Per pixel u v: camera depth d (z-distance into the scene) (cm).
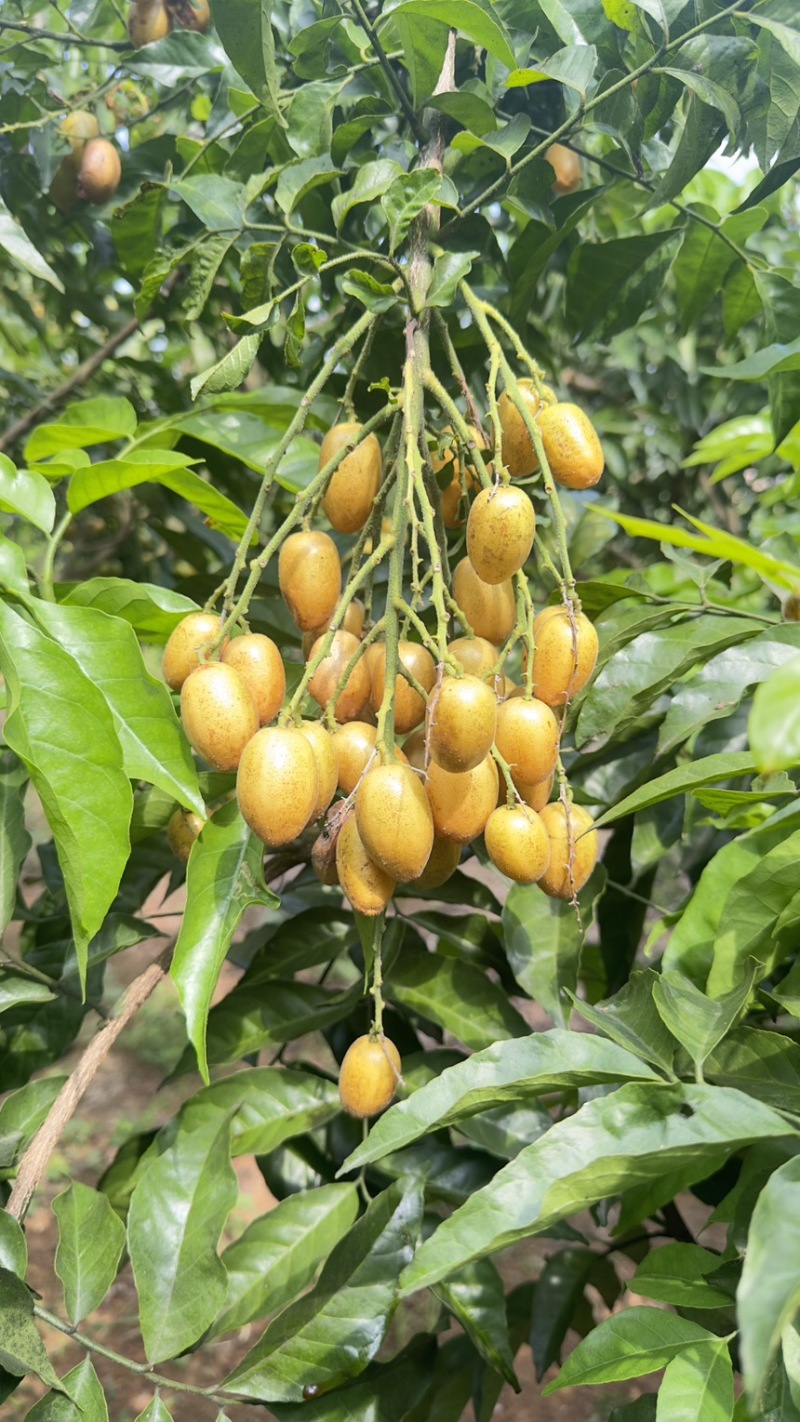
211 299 230
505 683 106
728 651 121
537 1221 75
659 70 123
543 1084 87
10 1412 283
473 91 147
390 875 93
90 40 193
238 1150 125
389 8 117
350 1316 106
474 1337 117
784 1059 98
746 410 307
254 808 89
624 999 104
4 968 135
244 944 181
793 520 200
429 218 119
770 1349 58
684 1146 75
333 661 107
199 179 139
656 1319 86
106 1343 371
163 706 108
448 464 119
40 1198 432
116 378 268
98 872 96
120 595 124
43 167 197
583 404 338
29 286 294
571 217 148
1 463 131
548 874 102
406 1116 87
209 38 185
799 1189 65
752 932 104
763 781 111
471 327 162
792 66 124
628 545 298
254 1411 339
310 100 130
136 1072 514
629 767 154
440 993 136
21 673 97
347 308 169
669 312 292
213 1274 106
